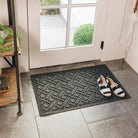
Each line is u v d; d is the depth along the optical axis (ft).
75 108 7.18
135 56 8.87
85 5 8.04
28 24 7.70
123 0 8.21
